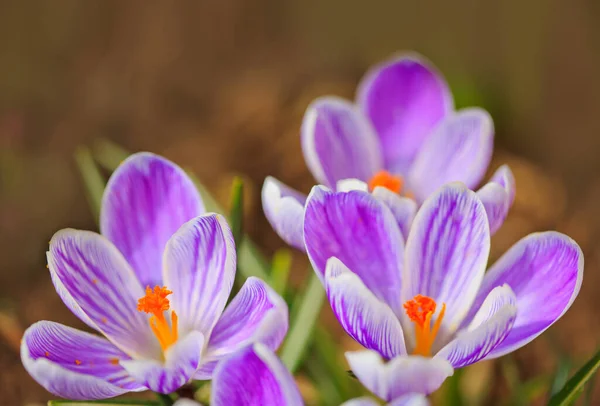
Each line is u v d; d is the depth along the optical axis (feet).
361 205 1.65
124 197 1.68
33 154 2.54
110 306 1.66
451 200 1.64
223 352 1.63
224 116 2.65
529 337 1.63
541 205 2.31
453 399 1.82
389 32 3.05
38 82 2.81
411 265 1.65
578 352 2.10
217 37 3.03
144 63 2.93
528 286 1.65
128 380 1.63
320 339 1.88
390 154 1.85
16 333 1.97
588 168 2.66
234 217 1.77
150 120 2.73
